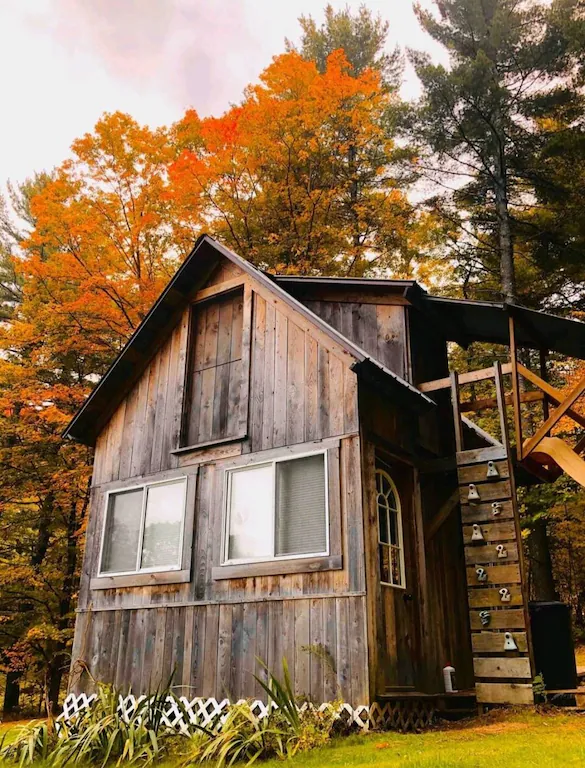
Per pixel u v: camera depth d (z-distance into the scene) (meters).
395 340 8.61
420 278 17.12
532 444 7.54
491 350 17.81
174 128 15.13
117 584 8.55
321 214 16.16
